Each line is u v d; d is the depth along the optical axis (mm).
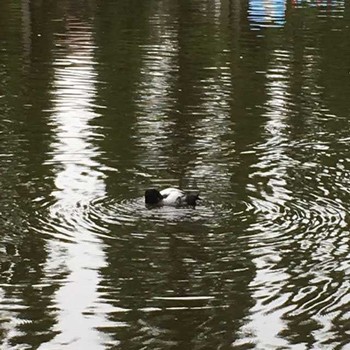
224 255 9680
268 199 11484
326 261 9586
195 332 7996
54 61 21516
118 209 10930
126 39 25203
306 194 11773
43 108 16562
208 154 13680
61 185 11812
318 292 8852
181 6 33938
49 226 10344
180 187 11883
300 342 7848
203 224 10516
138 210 10922
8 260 9422
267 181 12297
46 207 10938
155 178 12289
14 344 7711
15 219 10516
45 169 12539
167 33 26672
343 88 19250
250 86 19172
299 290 8891
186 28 27859
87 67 20844
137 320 8203
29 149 13578
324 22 30141
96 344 7742
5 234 10086
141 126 15336
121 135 14648
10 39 24906
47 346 7688
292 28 28500
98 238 10039
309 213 11016
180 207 11031
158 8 33125
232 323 8172
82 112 16297
